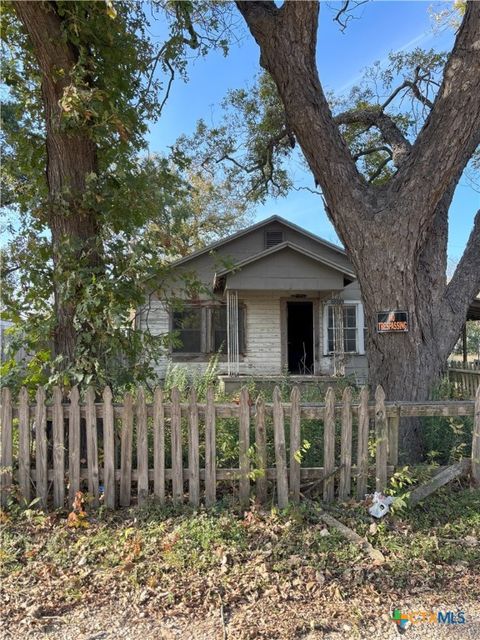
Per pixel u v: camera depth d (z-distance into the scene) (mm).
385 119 7562
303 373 14188
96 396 4363
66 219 4594
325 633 2512
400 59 9148
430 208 4711
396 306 4840
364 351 13477
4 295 4566
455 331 5125
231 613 2664
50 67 4355
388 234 4789
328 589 2877
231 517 3711
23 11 4090
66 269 4367
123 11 5355
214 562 3125
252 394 8305
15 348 4516
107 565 3121
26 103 5191
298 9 4805
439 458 4770
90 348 4344
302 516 3711
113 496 3938
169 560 3135
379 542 3422
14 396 4398
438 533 3523
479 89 4391
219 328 13188
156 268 4664
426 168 4621
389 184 5016
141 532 3518
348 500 4000
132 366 4535
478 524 3627
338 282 11953
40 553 3289
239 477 3965
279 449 3926
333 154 5035
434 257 5152
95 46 4691
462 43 4484
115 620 2617
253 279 11844
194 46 5969
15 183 5129
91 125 4562
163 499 3945
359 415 4070
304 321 15711
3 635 2506
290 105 5094
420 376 4848
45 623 2594
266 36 5066
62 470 3977
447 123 4504
